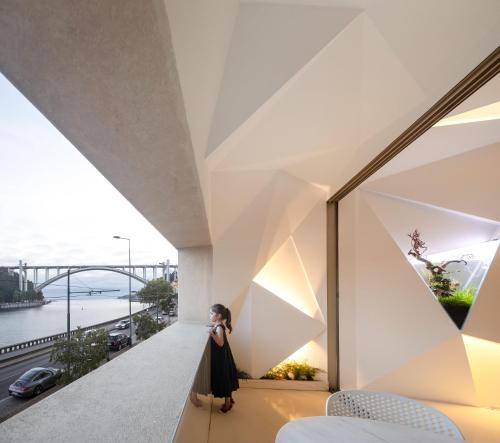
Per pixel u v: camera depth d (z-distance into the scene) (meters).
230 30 2.37
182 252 6.97
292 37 2.49
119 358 3.19
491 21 2.13
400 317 6.24
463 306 6.52
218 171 4.07
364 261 6.45
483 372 6.07
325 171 5.09
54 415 1.79
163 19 0.99
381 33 2.49
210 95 2.32
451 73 2.73
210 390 4.32
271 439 3.95
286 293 7.01
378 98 3.15
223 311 4.41
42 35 1.01
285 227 6.32
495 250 5.95
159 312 15.12
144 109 1.52
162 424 1.70
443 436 1.76
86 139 1.88
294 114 3.19
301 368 6.38
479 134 5.35
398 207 6.81
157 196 3.15
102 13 0.91
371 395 2.51
